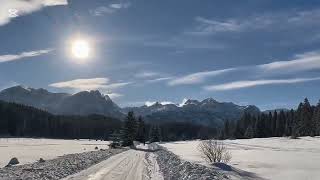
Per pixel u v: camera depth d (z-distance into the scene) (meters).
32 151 61.91
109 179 22.84
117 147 87.88
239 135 168.75
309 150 65.12
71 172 25.61
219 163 30.67
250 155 50.03
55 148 77.06
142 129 133.12
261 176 25.88
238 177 23.66
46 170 25.27
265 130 155.88
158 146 86.62
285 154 52.31
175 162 33.47
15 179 19.91
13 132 197.50
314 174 27.00
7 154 51.97
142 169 30.25
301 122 130.50
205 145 38.38
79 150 70.31
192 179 22.02
